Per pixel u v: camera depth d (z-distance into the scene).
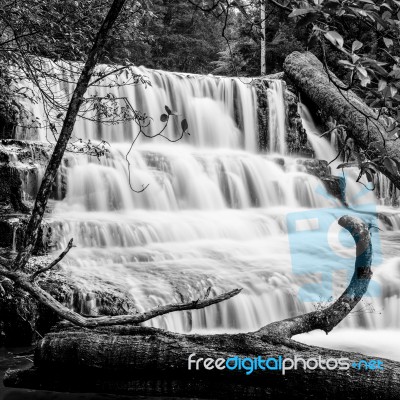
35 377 4.04
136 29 6.70
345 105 7.72
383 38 2.42
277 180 12.84
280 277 7.80
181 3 30.77
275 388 3.55
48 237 8.00
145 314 3.19
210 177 12.12
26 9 5.90
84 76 3.33
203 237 9.88
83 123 12.41
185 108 14.62
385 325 7.45
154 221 9.73
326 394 3.44
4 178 9.00
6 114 10.45
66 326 4.09
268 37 20.33
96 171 10.52
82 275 7.21
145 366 3.73
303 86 13.54
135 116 5.62
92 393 3.93
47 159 9.84
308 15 2.26
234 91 15.40
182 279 7.48
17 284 3.28
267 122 15.70
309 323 3.91
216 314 7.16
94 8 6.18
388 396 3.35
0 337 6.24
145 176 11.15
